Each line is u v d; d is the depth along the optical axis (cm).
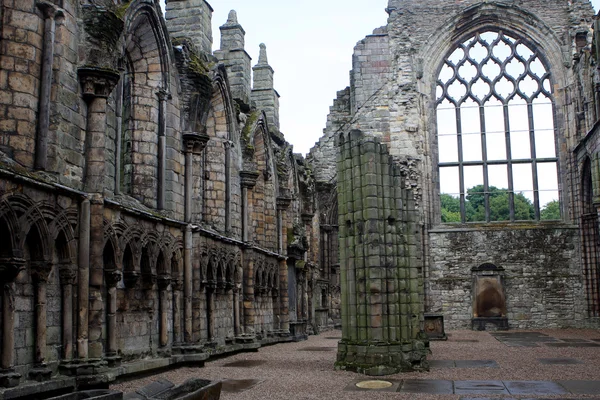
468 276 4606
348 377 1945
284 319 3750
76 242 1636
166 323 2197
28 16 1566
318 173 5309
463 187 4775
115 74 1744
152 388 1175
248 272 3156
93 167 1702
